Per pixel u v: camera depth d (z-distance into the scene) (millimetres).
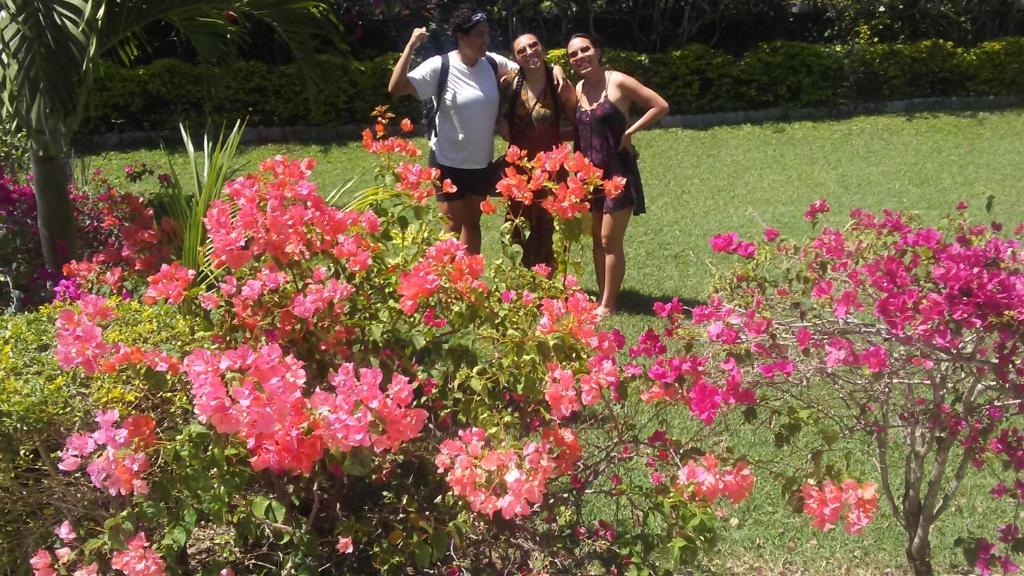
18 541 2816
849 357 2953
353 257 2797
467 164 5766
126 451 2355
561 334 2674
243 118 12008
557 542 2746
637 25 14203
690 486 2580
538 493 2285
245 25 5859
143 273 3967
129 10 5141
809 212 3754
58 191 5016
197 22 5520
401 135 12234
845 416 3506
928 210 8586
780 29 14555
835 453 4133
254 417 2191
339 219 2857
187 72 11805
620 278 5863
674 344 4988
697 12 14234
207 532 3371
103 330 2938
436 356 2799
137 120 11828
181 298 2748
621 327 5773
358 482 2865
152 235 4027
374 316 2936
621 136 5684
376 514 2803
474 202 5891
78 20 4355
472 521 2695
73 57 4332
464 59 5707
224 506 2449
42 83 4297
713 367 2973
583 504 3061
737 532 3820
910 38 14266
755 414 2846
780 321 3041
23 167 6207
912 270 3109
